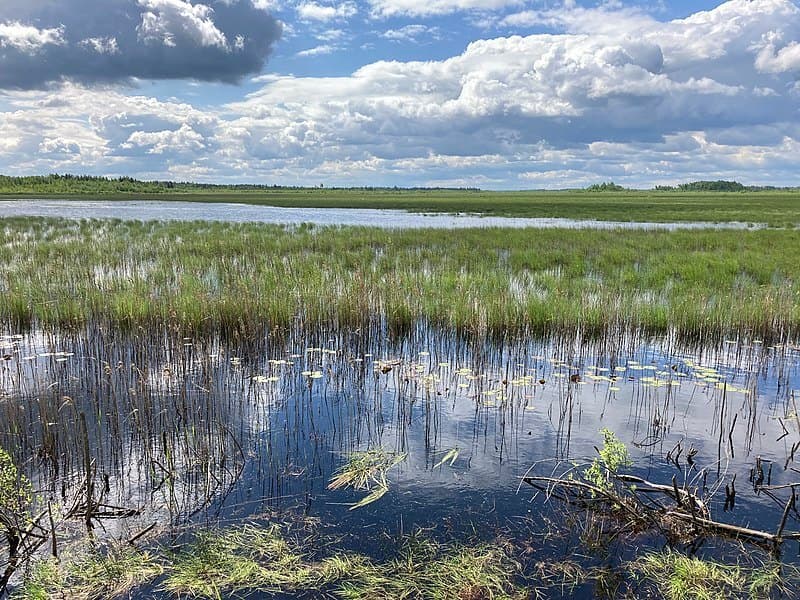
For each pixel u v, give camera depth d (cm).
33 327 1066
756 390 766
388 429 653
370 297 1145
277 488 518
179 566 405
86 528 448
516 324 1062
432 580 396
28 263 1578
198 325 1030
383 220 4238
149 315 1045
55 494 503
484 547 432
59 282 1289
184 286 1231
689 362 917
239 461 570
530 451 601
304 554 423
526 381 819
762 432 652
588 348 1018
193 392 754
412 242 2356
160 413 655
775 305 1092
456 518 473
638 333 1064
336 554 422
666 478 546
